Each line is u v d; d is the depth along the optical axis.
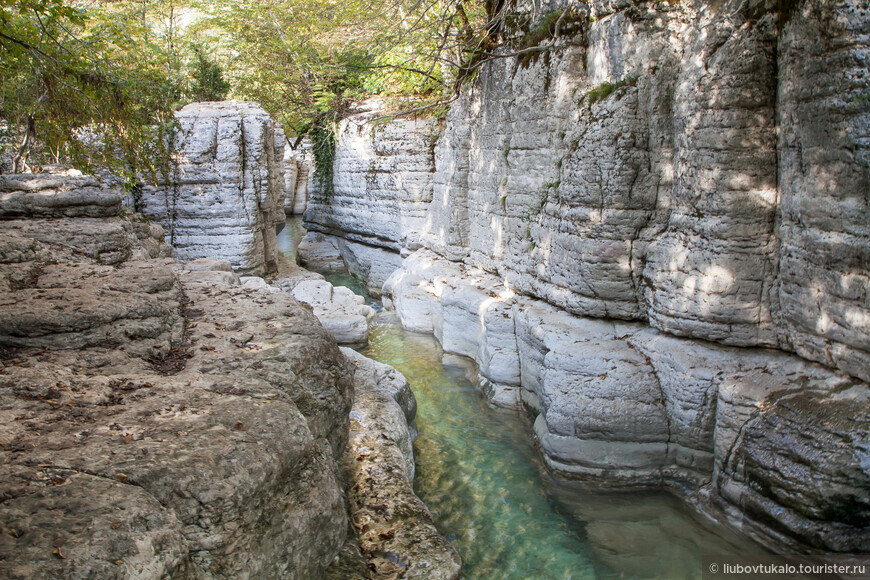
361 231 18.22
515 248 9.44
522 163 9.12
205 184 14.62
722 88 5.60
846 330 4.95
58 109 11.55
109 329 4.45
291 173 33.69
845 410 4.89
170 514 2.62
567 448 6.54
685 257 6.11
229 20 20.27
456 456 7.32
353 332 11.20
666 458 6.29
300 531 3.36
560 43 8.12
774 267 5.70
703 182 5.83
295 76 20.88
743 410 5.52
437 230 13.52
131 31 12.12
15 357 4.02
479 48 11.24
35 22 10.77
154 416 3.34
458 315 10.34
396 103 16.47
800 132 5.14
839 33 4.61
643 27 6.59
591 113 6.96
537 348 7.65
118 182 14.30
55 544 2.24
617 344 6.79
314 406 4.41
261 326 5.11
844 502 4.68
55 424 3.13
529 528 5.96
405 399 7.71
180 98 18.19
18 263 5.79
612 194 6.76
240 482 2.93
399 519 4.83
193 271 7.22
